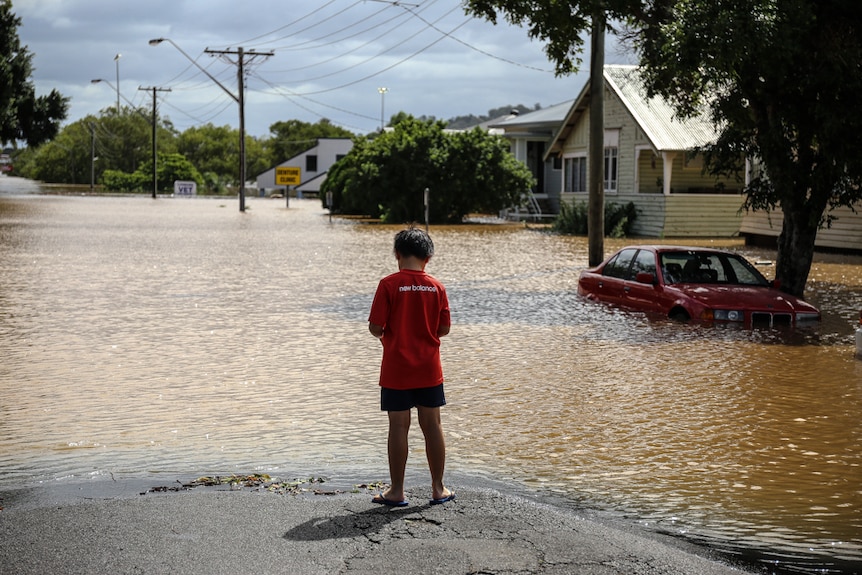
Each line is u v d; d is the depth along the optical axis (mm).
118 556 5031
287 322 14344
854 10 14844
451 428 8211
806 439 7898
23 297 17031
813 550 5398
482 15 17531
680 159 37969
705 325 14164
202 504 5918
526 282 20391
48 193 98438
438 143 49688
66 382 10008
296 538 5305
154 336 12977
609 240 34938
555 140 44281
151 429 8125
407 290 5949
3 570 4848
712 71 14562
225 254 27344
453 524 5562
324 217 55031
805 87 15289
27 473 6844
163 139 165375
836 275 22219
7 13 50375
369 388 9812
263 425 8289
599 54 23531
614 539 5367
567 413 8773
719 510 6113
